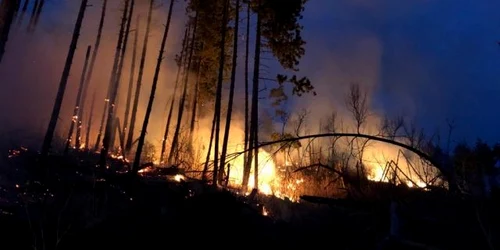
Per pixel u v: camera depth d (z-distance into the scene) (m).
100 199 10.49
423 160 10.76
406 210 7.02
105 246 7.73
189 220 8.82
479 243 5.73
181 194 10.87
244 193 16.03
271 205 12.51
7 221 8.11
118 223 8.72
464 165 7.58
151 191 11.02
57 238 7.82
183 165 21.59
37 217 8.68
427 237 5.93
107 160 20.38
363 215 8.80
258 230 9.00
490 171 7.31
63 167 14.07
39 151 16.98
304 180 15.45
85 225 8.66
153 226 8.60
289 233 9.11
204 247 8.06
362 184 10.30
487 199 7.06
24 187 10.84
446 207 7.35
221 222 8.73
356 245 7.38
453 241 5.80
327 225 9.19
